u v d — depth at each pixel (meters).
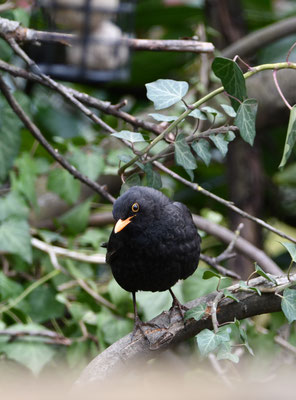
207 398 1.51
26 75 6.80
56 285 8.82
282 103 8.89
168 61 11.68
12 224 8.62
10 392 1.54
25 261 9.09
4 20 6.48
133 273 6.43
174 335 5.41
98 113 12.46
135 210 6.16
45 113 12.40
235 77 5.31
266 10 12.99
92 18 7.02
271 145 12.82
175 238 6.26
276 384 1.62
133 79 12.16
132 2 7.30
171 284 6.57
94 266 9.79
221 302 5.43
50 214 10.21
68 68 7.25
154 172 6.21
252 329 8.02
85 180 7.06
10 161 8.62
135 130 7.29
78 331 8.51
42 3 7.06
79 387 4.89
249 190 11.20
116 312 8.40
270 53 12.08
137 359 5.30
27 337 7.88
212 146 8.66
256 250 8.98
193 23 12.41
